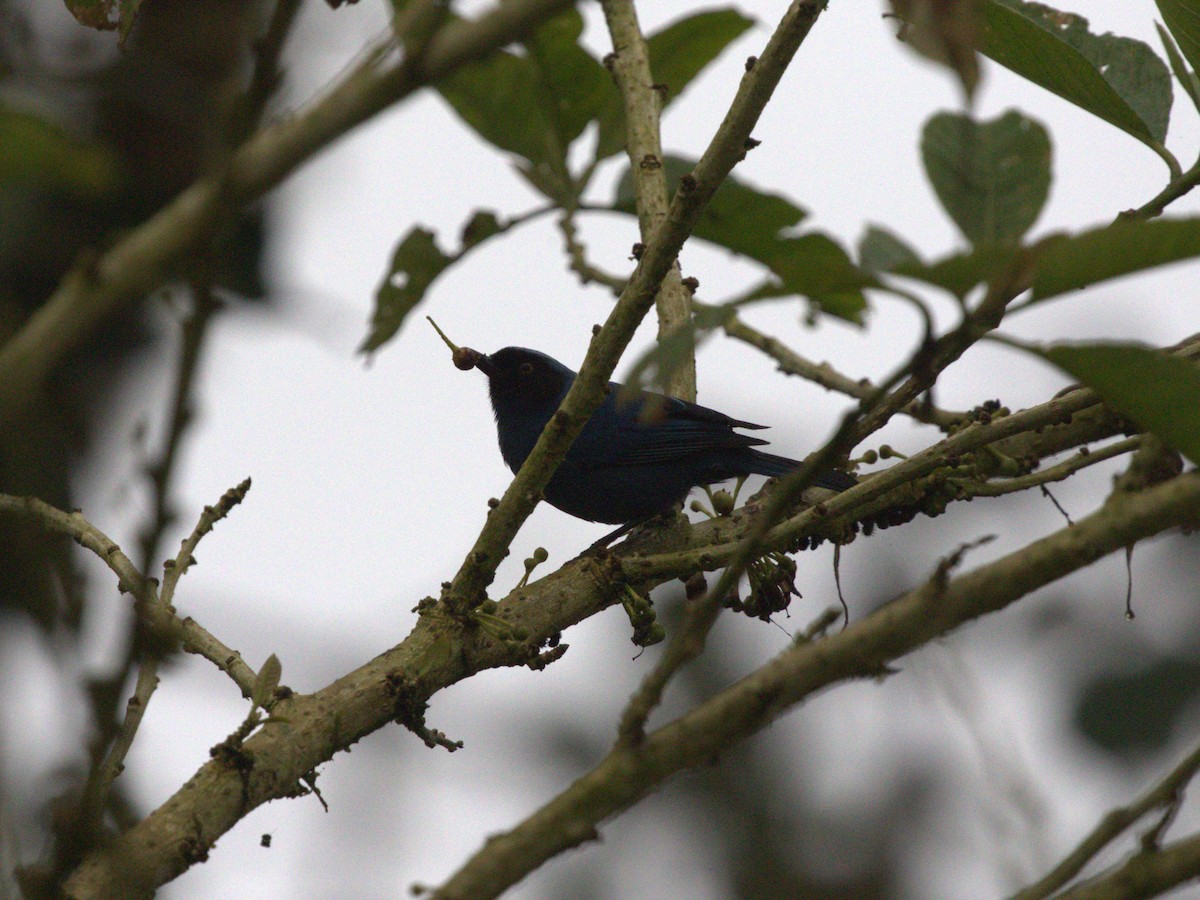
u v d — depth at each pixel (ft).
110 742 15.83
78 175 13.88
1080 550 16.80
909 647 16.75
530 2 12.86
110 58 22.02
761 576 29.14
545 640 29.17
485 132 33.96
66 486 29.48
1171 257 14.76
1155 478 26.37
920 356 15.89
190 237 12.85
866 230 17.16
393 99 13.01
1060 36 28.19
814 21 22.54
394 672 25.98
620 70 33.45
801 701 16.79
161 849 21.68
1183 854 16.07
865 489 26.76
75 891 19.86
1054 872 16.75
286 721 23.21
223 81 13.43
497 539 26.81
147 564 15.44
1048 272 15.20
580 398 25.34
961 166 17.31
